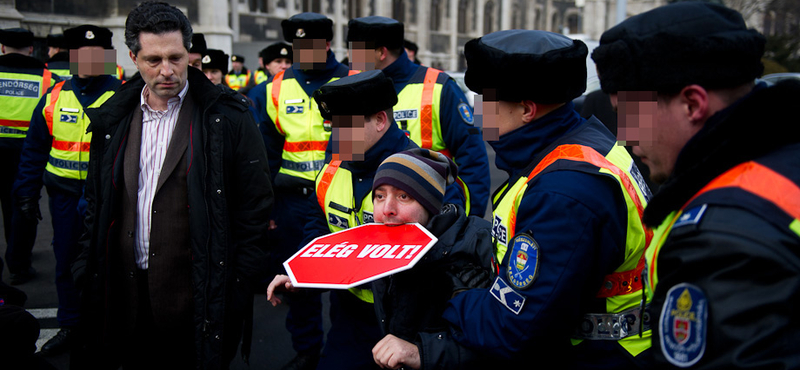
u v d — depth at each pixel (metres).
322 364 2.26
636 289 1.40
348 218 2.28
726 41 0.95
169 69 2.22
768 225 0.82
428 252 1.72
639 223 1.37
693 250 0.88
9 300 2.06
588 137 1.46
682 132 1.03
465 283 1.65
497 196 1.58
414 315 1.74
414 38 39.00
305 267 1.68
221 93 2.33
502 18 46.44
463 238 1.76
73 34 3.68
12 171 5.07
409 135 3.25
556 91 1.41
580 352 1.42
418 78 3.29
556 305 1.28
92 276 2.32
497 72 1.43
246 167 2.39
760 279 0.80
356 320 2.21
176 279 2.34
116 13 17.84
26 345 1.63
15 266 4.88
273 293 2.09
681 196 1.00
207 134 2.30
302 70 3.73
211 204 2.29
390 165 1.80
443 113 3.19
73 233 3.74
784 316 0.77
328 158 2.49
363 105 2.09
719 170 0.95
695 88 0.98
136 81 2.41
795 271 0.78
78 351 2.42
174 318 2.36
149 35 2.20
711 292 0.83
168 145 2.36
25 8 16.53
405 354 1.46
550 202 1.30
